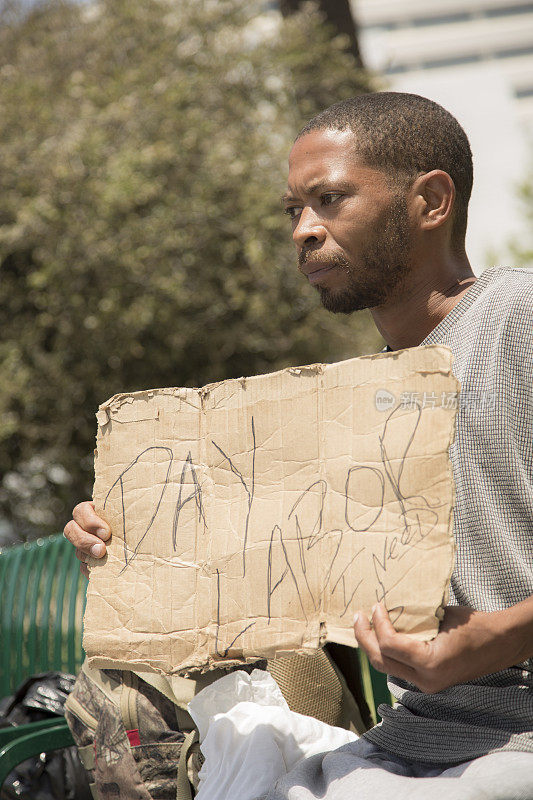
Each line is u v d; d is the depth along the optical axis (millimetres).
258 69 7629
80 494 7410
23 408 7098
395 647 1294
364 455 1443
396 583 1358
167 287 6785
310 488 1496
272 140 7535
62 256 6598
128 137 6953
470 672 1317
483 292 1657
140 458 1675
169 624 1576
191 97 7355
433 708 1588
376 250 1694
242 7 7902
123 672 2129
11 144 6785
